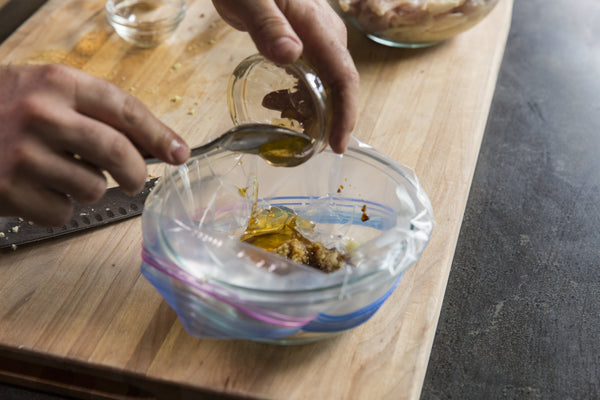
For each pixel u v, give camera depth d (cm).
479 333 58
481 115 68
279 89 53
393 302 53
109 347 51
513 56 83
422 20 71
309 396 49
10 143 46
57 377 53
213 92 69
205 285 46
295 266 47
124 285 54
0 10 80
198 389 49
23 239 55
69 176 47
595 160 71
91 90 46
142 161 47
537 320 59
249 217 57
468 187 62
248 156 56
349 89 52
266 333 47
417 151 64
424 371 51
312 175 57
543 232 65
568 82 80
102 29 76
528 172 70
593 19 89
